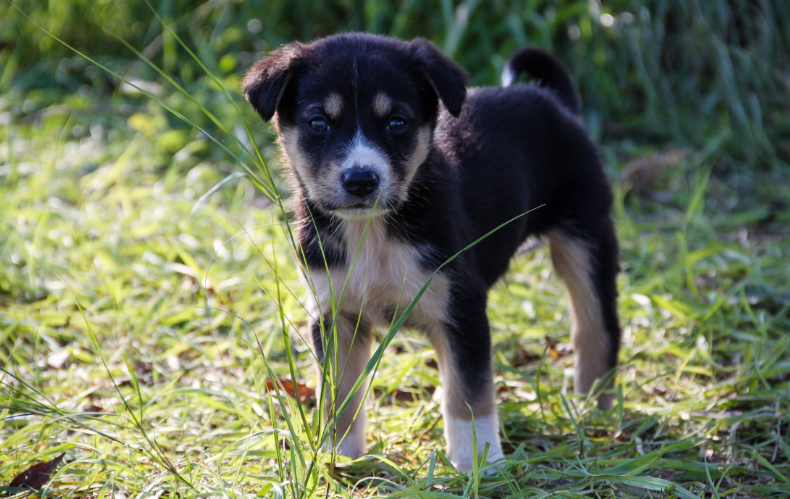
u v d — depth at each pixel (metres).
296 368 5.84
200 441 4.90
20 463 4.54
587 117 9.98
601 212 5.70
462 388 4.65
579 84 10.17
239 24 10.71
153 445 4.37
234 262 7.21
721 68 10.31
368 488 4.34
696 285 7.12
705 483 4.57
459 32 9.59
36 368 5.72
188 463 4.30
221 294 6.66
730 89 10.05
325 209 4.55
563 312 6.80
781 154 9.87
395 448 5.00
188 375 5.88
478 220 5.00
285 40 10.66
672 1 10.66
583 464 4.65
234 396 5.38
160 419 5.17
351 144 4.46
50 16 11.16
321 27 10.84
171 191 8.58
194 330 6.50
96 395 5.57
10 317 6.29
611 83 10.19
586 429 5.21
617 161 9.52
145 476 4.38
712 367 5.86
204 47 10.16
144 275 6.91
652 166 9.12
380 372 5.80
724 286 7.07
